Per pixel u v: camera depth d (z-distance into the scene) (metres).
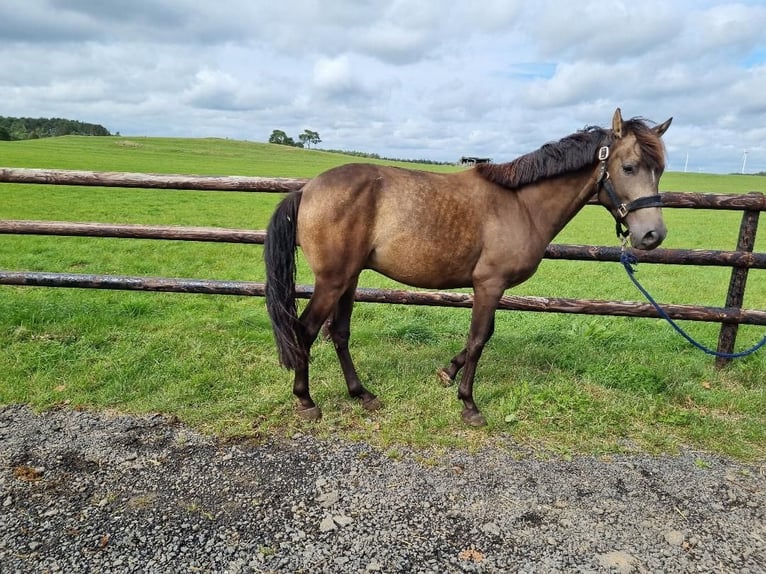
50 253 8.66
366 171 3.03
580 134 3.12
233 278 7.80
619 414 3.42
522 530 2.34
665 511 2.51
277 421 3.20
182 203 18.03
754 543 2.32
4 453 2.77
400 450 2.96
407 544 2.22
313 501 2.48
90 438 2.95
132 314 5.06
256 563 2.09
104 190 20.08
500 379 3.93
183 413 3.23
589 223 20.12
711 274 10.39
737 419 3.46
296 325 3.09
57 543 2.15
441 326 5.27
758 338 5.29
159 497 2.47
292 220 3.05
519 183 3.11
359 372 3.96
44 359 3.84
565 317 6.02
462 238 3.03
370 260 3.13
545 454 2.96
